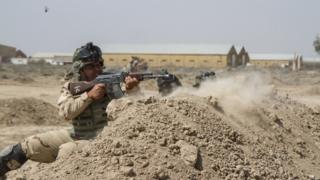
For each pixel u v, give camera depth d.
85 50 6.82
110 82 6.68
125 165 5.90
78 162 6.02
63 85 6.87
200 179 6.05
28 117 19.88
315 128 11.34
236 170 6.46
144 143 6.28
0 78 46.06
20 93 34.28
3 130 17.58
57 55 115.44
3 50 115.44
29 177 6.32
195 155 6.23
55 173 5.98
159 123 6.68
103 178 5.74
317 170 8.59
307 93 36.00
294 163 8.38
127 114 6.85
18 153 6.90
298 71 73.88
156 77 6.95
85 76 6.85
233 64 101.19
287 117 10.95
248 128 8.63
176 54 102.44
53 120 20.23
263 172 6.84
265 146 8.20
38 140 6.85
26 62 102.06
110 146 6.12
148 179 5.79
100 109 6.80
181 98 7.86
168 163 6.05
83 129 6.80
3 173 6.93
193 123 7.03
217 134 7.14
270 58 115.12
